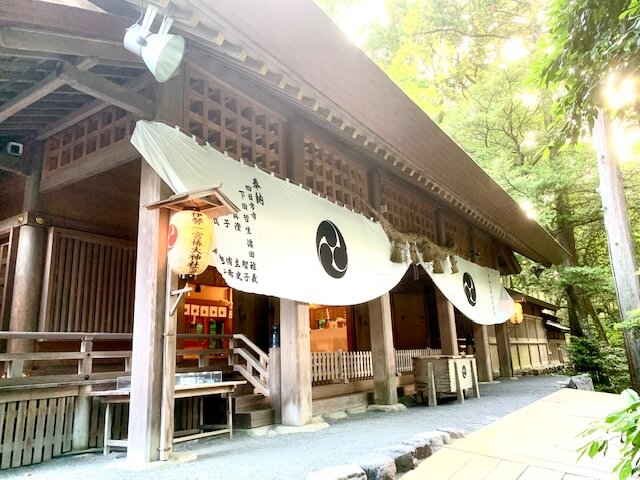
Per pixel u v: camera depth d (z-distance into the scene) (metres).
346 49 4.07
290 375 5.06
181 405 4.87
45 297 5.15
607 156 9.32
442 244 8.67
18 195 5.54
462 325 12.28
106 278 5.89
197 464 3.39
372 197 6.84
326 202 5.57
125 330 6.02
